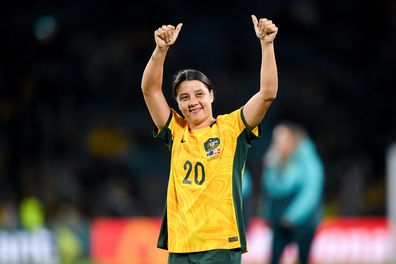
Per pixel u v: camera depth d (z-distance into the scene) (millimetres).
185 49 89312
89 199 67250
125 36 89500
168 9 92500
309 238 34125
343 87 89000
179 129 19625
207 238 18375
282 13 95188
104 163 73312
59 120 77312
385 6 94188
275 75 18688
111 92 83688
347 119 84750
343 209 69312
